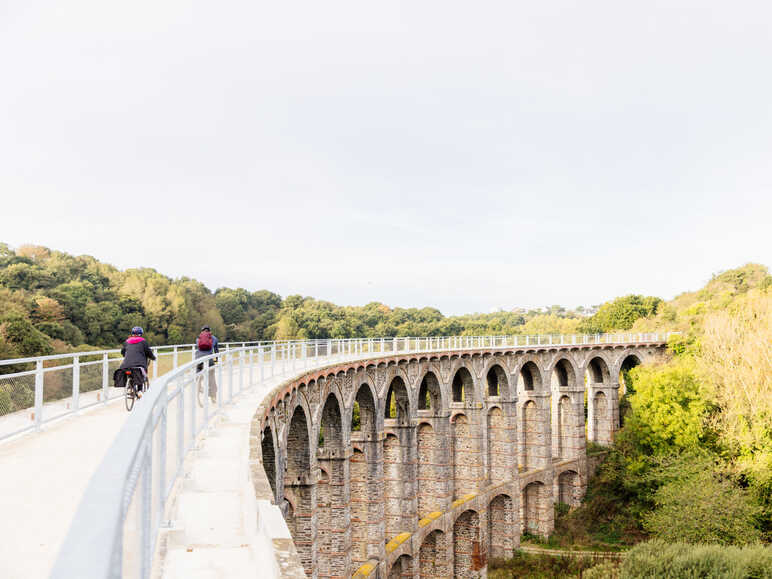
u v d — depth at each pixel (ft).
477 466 184.85
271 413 73.92
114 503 7.54
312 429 103.71
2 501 31.37
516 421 205.05
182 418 37.06
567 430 238.48
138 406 17.03
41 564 23.30
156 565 23.88
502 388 201.98
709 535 163.43
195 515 30.37
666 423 204.85
